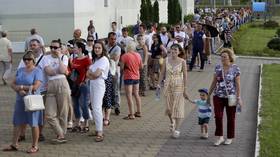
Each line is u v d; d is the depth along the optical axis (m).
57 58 10.25
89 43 12.28
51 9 31.69
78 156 9.54
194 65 23.86
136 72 12.78
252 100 15.85
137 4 49.84
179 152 9.88
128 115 12.91
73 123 12.05
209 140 10.84
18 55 28.39
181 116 10.89
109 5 39.81
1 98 15.68
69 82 11.26
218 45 34.75
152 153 9.79
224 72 10.29
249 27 64.12
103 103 11.95
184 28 24.55
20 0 31.86
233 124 10.45
